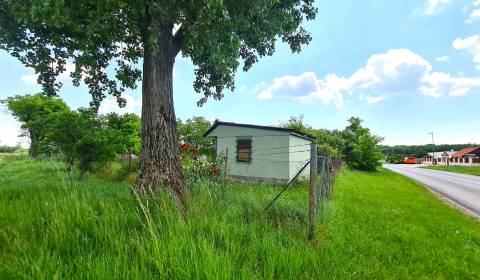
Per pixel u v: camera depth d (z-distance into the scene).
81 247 2.95
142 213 3.95
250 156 14.58
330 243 4.05
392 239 5.02
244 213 4.71
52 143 11.64
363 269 3.39
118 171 11.91
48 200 4.25
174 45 6.61
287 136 13.55
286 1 7.52
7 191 5.72
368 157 34.91
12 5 4.29
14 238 3.02
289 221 4.45
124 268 2.44
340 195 10.05
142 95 6.18
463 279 3.62
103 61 8.82
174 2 4.59
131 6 5.00
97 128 11.66
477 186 18.94
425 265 3.90
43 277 2.29
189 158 8.94
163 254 2.74
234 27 5.75
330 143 33.00
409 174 33.41
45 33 6.95
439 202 10.96
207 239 3.29
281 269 2.99
